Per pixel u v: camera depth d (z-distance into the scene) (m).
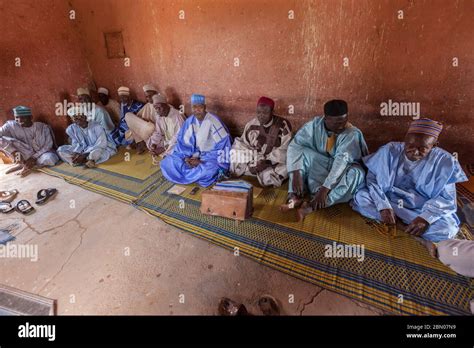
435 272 1.89
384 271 1.93
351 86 3.21
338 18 2.95
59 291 1.92
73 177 3.54
